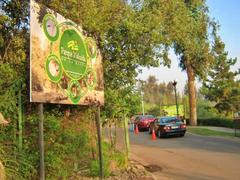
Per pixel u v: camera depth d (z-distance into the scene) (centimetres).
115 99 1536
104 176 1309
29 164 1026
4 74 1039
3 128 1020
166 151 2248
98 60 1339
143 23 1515
